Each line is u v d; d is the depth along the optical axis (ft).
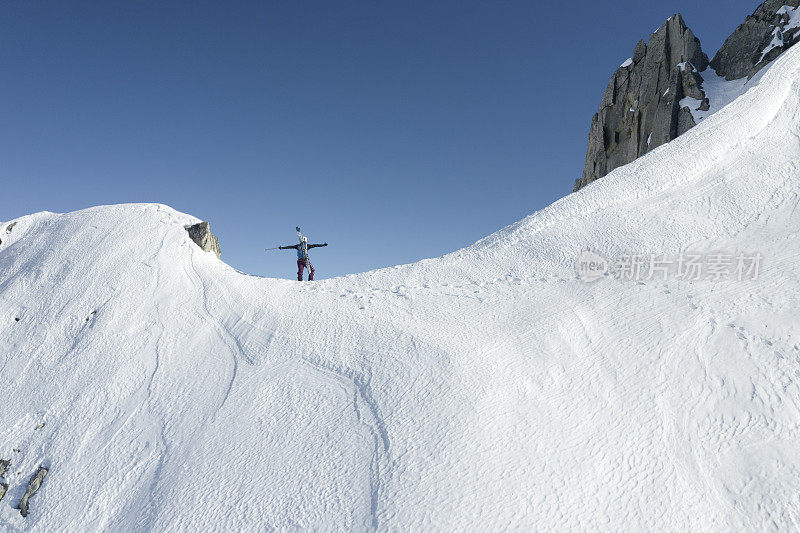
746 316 29.22
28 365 36.52
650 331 30.66
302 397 30.35
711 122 60.54
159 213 52.90
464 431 24.94
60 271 44.88
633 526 19.53
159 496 24.79
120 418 31.45
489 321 36.11
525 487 21.48
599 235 45.50
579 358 29.91
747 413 23.38
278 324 39.22
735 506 19.76
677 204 46.03
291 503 22.57
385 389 29.50
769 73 62.95
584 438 23.95
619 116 133.18
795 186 41.63
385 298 42.42
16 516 26.30
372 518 20.93
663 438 23.31
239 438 27.68
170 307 41.52
